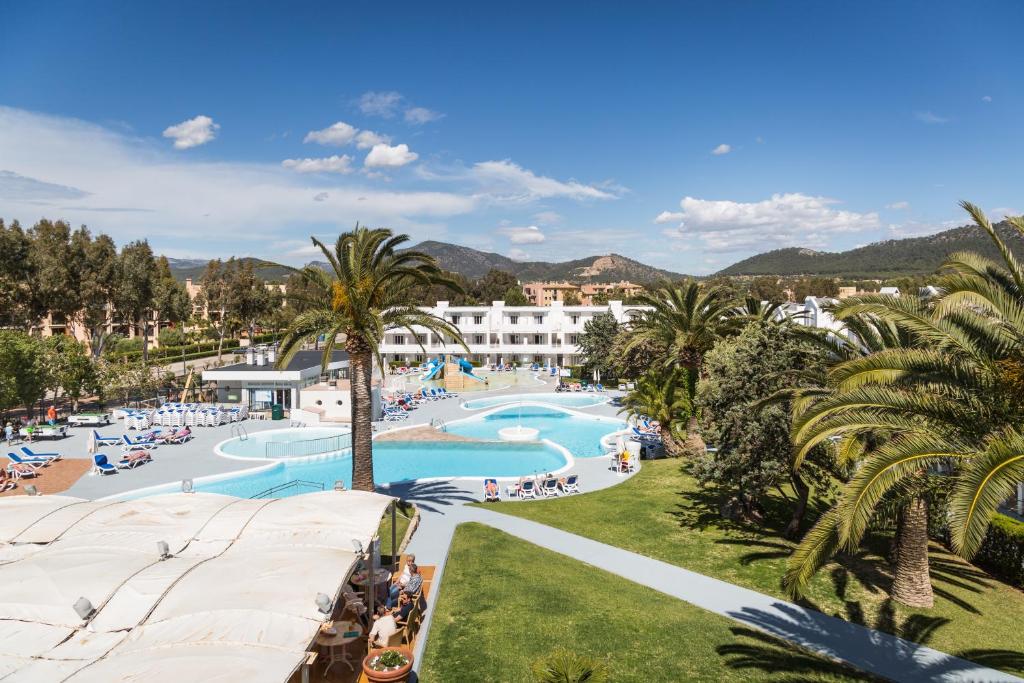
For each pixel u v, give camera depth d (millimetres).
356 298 21594
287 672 7711
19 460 29359
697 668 12242
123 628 8727
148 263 70750
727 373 19031
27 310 52438
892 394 11398
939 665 12359
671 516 22031
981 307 11727
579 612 14664
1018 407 10781
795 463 12445
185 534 12391
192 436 36938
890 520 15930
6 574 10070
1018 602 15188
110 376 45844
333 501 14461
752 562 17891
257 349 48375
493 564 17562
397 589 14211
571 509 23250
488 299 138125
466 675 11930
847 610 14875
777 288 141750
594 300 152625
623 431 38469
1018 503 19266
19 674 7676
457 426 44031
